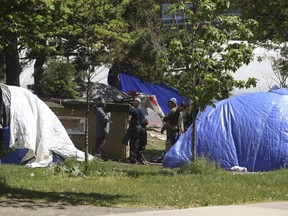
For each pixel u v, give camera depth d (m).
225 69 30.52
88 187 26.11
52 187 25.70
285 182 28.91
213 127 36.19
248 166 35.03
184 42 31.14
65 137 35.19
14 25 21.06
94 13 37.50
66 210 19.55
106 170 31.41
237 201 23.16
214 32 30.16
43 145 33.88
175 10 31.55
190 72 30.92
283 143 35.16
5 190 23.31
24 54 55.97
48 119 34.53
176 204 21.80
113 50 49.78
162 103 67.31
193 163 31.86
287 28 49.94
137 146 40.06
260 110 36.56
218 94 30.48
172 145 39.59
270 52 60.41
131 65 60.25
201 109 30.81
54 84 52.09
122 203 21.69
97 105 40.16
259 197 24.41
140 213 19.20
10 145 32.66
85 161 31.48
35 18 20.75
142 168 34.94
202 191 25.38
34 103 34.44
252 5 48.59
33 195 22.61
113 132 41.66
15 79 47.84
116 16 43.97
